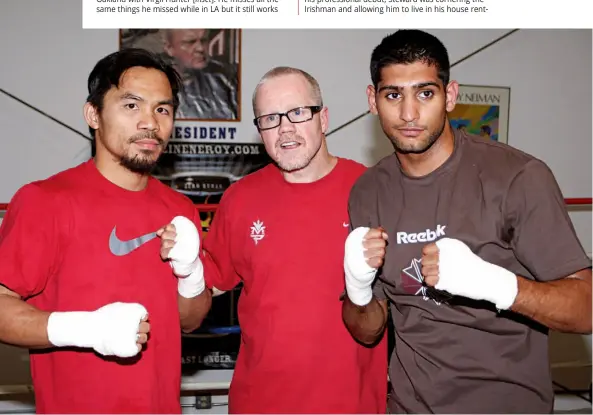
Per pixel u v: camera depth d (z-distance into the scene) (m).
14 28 3.03
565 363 3.21
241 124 3.23
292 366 1.57
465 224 1.30
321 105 1.65
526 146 3.53
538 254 1.23
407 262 1.37
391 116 1.31
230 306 3.07
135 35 3.12
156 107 1.43
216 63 3.19
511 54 3.46
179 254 1.40
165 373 1.47
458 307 1.32
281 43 3.24
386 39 1.33
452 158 1.35
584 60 3.54
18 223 1.32
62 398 1.36
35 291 1.33
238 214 1.69
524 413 1.32
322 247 1.62
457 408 1.35
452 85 1.38
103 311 1.22
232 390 1.69
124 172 1.46
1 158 3.08
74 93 3.10
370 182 1.50
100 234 1.41
